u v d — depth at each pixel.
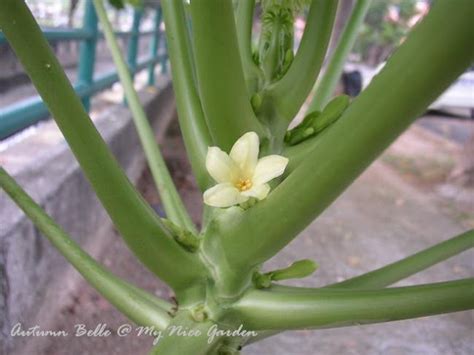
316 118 0.19
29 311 0.42
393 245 0.93
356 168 0.12
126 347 0.51
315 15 0.19
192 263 0.17
